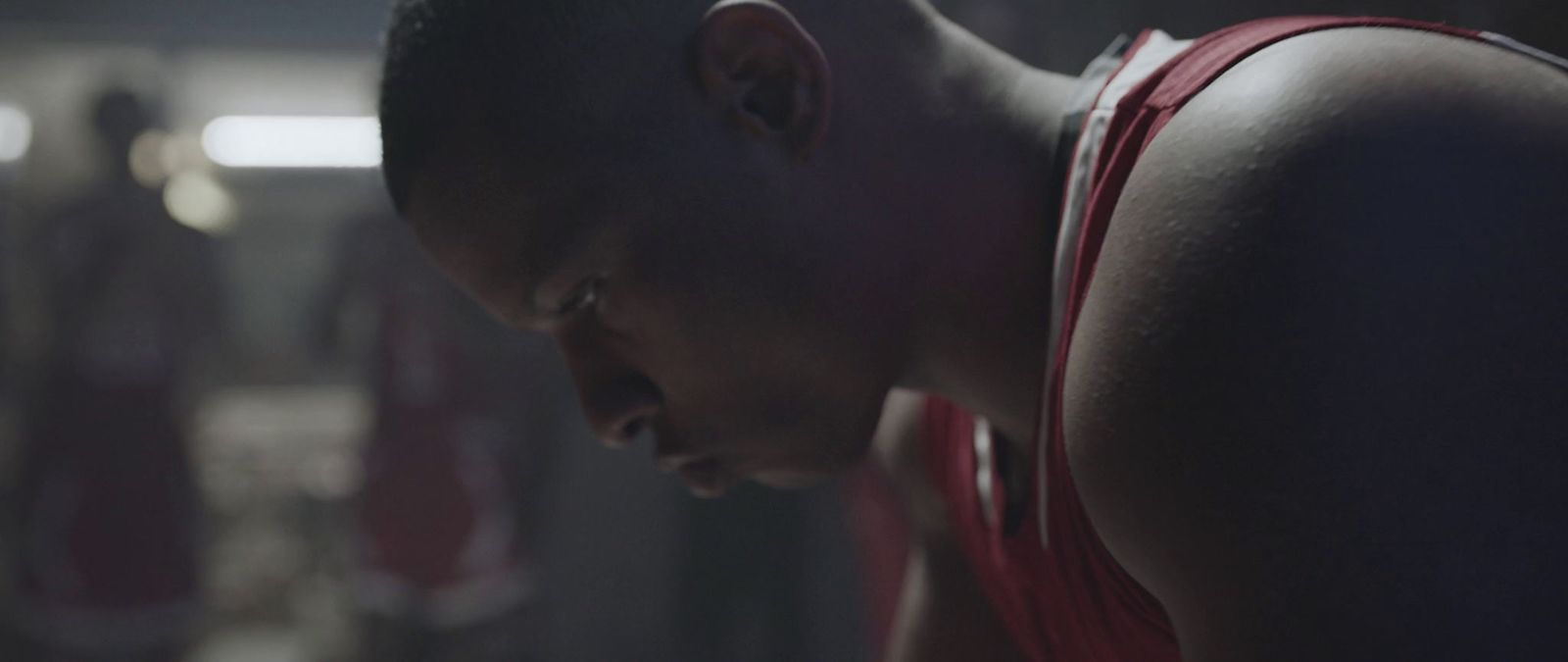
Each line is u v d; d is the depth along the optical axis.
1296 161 0.53
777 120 0.72
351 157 5.92
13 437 4.24
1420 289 0.50
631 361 0.75
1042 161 0.73
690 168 0.70
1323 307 0.51
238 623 4.41
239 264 6.20
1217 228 0.54
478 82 0.69
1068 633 0.80
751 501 2.98
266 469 5.04
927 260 0.73
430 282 3.37
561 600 3.27
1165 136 0.59
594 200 0.69
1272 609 0.51
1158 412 0.55
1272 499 0.51
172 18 4.96
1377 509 0.50
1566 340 0.51
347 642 3.91
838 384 0.73
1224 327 0.53
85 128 5.55
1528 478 0.49
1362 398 0.50
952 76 0.75
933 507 0.97
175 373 3.22
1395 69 0.55
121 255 3.14
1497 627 0.48
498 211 0.70
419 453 3.31
